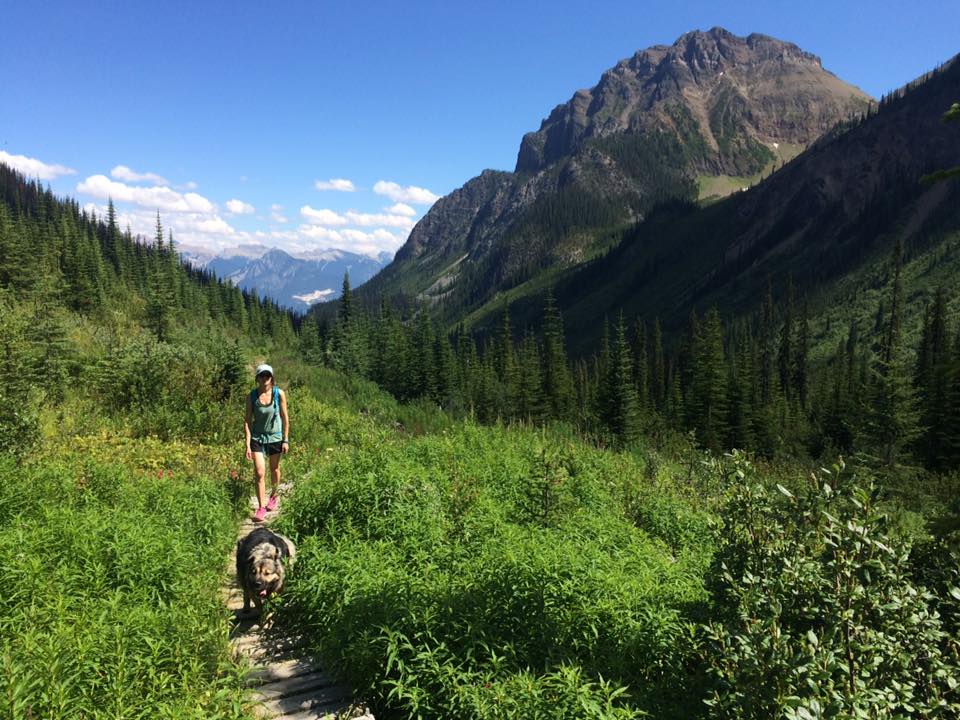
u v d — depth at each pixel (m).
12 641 3.65
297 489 7.93
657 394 80.06
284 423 8.36
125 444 11.50
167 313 50.97
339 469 8.07
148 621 4.03
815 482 3.85
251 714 3.73
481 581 4.91
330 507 7.03
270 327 109.94
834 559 3.34
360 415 20.83
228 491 8.86
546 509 7.97
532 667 4.21
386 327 78.75
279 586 5.36
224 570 6.37
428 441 11.35
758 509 4.05
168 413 13.99
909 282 138.00
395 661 4.21
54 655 3.28
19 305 33.44
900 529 3.90
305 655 4.85
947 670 2.99
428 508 7.00
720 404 50.66
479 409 46.81
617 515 9.16
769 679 3.08
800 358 79.25
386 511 6.80
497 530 6.60
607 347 84.25
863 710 2.71
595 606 4.56
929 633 3.13
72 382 16.64
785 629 3.62
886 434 37.22
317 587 5.08
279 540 5.82
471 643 4.26
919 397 37.88
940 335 59.03
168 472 9.74
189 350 19.45
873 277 150.12
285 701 4.20
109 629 3.82
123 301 62.75
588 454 13.05
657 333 88.25
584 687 3.53
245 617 5.51
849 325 131.25
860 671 2.92
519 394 55.72
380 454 8.00
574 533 7.03
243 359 19.56
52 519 5.55
